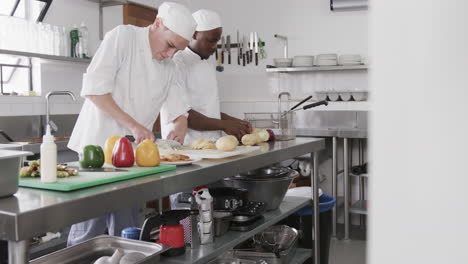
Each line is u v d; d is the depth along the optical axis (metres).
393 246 0.33
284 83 5.92
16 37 3.98
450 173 0.31
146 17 5.74
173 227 1.96
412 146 0.32
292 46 5.86
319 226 3.17
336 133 4.85
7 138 3.76
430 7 0.31
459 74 0.31
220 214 2.26
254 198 2.66
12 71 4.47
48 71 4.52
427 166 0.32
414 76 0.32
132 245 1.74
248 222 2.36
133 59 2.54
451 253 0.32
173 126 2.86
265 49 6.00
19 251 1.13
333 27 5.64
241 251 2.66
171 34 2.46
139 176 1.60
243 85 6.14
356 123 5.44
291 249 2.86
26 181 1.41
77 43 4.46
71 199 1.23
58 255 1.65
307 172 5.08
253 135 2.66
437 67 0.31
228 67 6.21
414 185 0.32
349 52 5.58
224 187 2.46
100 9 5.03
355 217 5.47
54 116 4.51
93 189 1.37
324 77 5.71
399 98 0.32
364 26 5.48
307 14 5.76
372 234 0.34
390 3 0.32
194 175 1.76
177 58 3.08
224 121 2.91
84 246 1.74
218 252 2.07
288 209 2.79
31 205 1.16
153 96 2.64
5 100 4.13
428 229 0.32
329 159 5.51
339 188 5.58
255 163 2.22
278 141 2.96
